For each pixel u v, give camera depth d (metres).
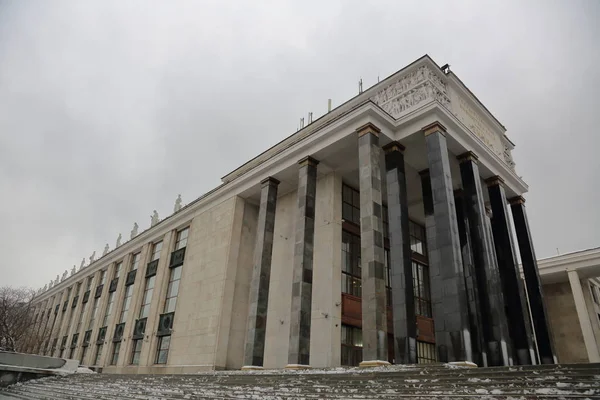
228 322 27.88
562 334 36.66
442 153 20.67
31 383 23.86
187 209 36.41
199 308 30.08
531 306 25.77
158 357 32.56
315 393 11.68
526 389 8.69
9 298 70.75
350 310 23.36
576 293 33.06
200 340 28.48
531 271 26.50
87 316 48.84
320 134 23.81
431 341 27.16
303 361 19.52
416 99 23.34
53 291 65.62
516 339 22.59
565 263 34.25
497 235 25.17
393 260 20.00
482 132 27.59
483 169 25.55
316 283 23.69
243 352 28.12
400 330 18.31
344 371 15.08
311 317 23.00
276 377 15.58
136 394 15.70
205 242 32.88
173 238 38.00
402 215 20.81
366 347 17.14
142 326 36.03
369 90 26.17
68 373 26.42
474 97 27.11
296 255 22.19
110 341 39.94
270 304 26.80
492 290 20.64
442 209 19.31
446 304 17.67
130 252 44.69
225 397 12.84
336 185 26.02
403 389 10.69
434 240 22.31
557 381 8.88
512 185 28.28
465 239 23.48
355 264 25.67
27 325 62.03
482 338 20.81
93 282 51.31
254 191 30.36
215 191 33.19
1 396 18.67
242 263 30.20
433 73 24.28
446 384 10.27
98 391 17.73
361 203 20.19
